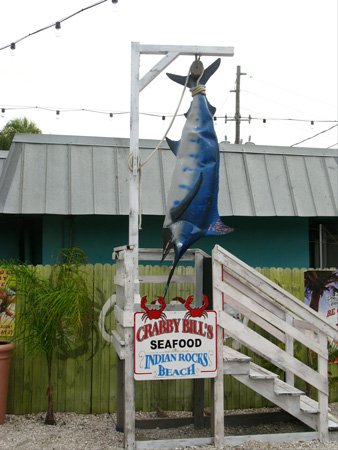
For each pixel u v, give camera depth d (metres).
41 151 9.27
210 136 6.68
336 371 8.38
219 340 6.32
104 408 7.69
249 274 6.46
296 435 6.49
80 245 9.43
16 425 7.05
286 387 6.89
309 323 6.88
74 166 9.21
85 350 7.69
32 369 7.54
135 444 6.09
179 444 6.21
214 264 6.39
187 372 6.18
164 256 6.66
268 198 9.58
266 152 10.15
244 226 10.10
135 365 6.08
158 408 7.71
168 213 6.69
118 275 6.77
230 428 7.18
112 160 9.42
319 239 11.22
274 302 7.47
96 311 7.74
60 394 7.61
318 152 10.44
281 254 10.20
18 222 10.77
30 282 7.04
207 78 6.74
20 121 29.27
